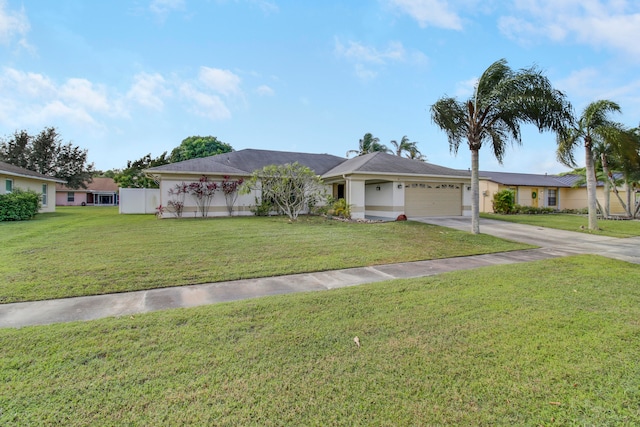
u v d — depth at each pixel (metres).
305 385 2.47
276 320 3.74
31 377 2.54
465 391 2.41
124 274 5.79
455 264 7.15
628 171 18.77
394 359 2.86
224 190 17.72
